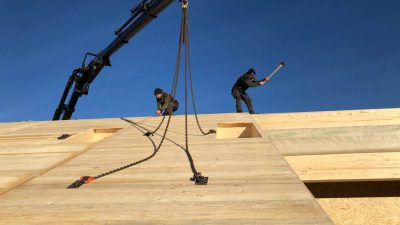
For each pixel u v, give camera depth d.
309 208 2.10
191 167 3.13
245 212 2.08
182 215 2.09
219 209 2.15
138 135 4.95
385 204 4.77
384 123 5.62
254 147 3.73
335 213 4.84
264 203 2.20
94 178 2.91
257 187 2.50
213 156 3.47
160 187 2.62
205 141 4.22
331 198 4.90
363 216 4.77
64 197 2.51
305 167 4.55
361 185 4.89
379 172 4.34
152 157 3.58
